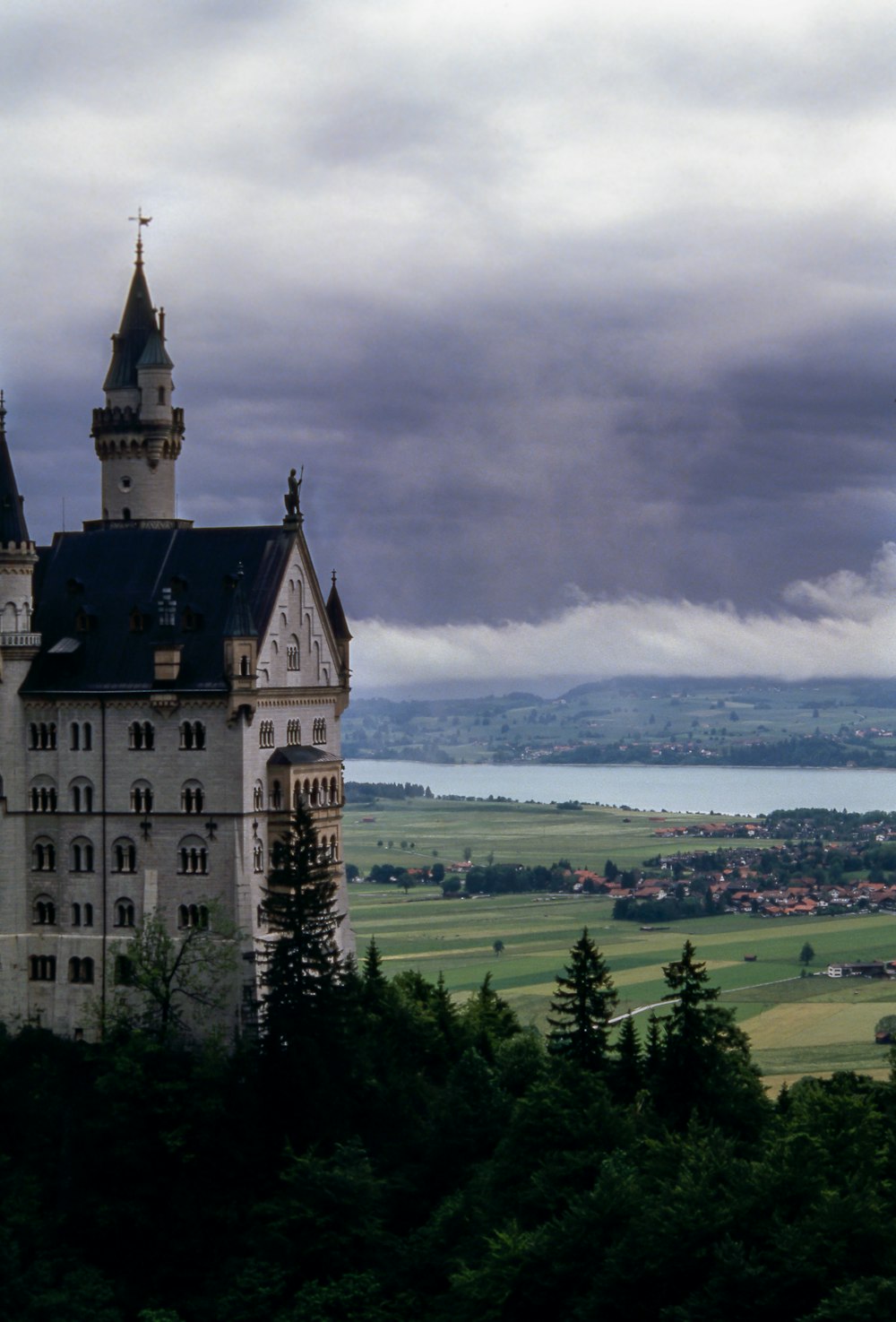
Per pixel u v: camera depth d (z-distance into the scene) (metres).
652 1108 191.50
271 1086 193.62
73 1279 179.62
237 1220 185.00
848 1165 165.50
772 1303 144.88
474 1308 157.75
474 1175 183.12
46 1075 199.25
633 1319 149.88
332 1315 168.12
